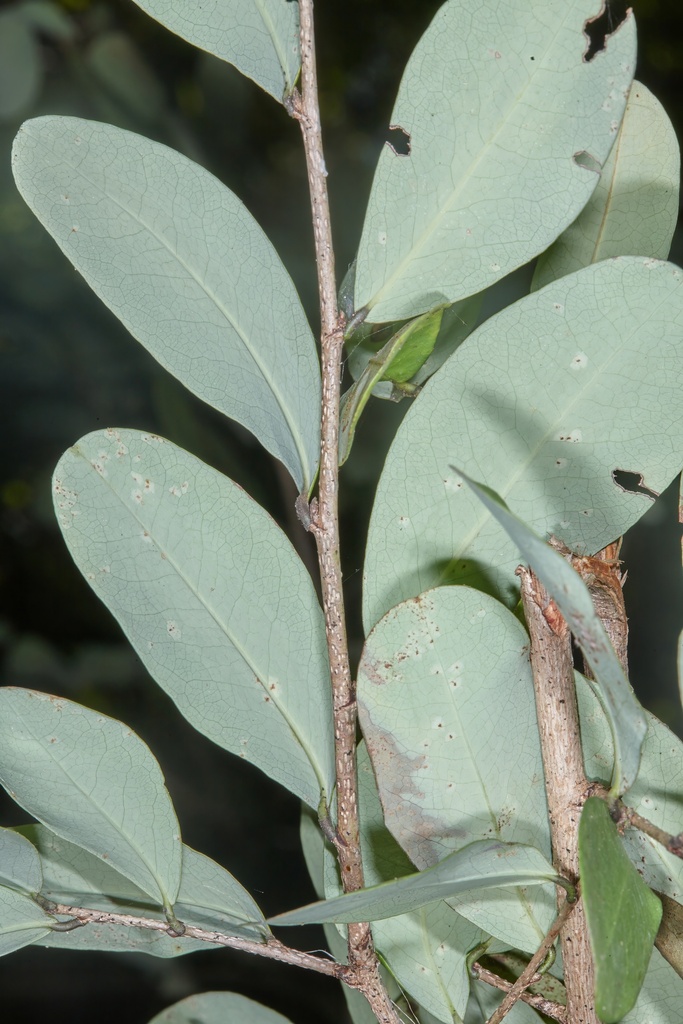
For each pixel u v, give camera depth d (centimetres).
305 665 44
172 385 58
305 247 94
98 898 44
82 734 44
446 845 42
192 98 88
